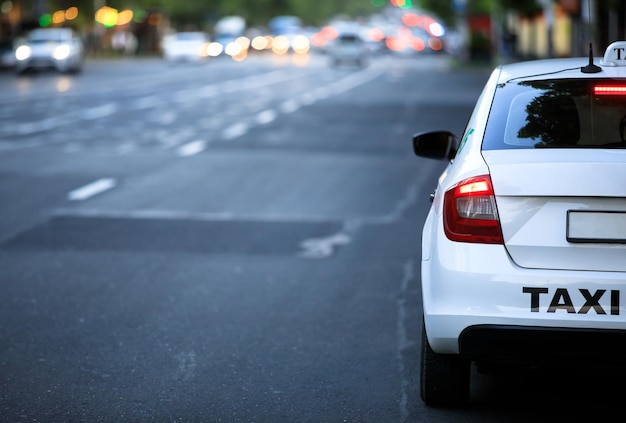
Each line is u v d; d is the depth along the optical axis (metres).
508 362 8.83
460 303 8.83
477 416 9.86
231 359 11.85
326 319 13.65
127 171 29.02
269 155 33.31
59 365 11.61
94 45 137.62
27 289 15.29
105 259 17.38
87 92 66.81
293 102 59.16
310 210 22.44
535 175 8.73
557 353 8.66
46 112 51.06
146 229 20.11
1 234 19.58
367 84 78.19
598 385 10.79
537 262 8.72
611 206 8.62
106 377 11.17
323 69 105.69
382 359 11.84
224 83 79.06
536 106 9.60
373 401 10.35
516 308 8.66
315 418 9.87
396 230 20.11
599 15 39.94
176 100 60.56
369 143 37.25
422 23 178.12
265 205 23.08
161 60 126.38
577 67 10.20
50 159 31.92
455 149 11.78
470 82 80.31
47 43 89.62
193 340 12.65
